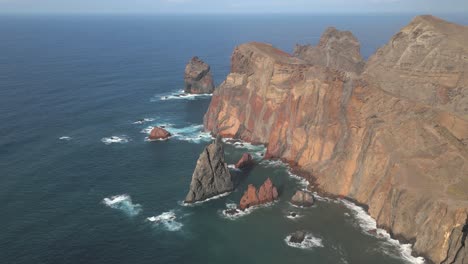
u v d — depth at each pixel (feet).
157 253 260.42
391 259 248.93
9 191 340.39
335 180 328.49
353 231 278.26
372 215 293.02
